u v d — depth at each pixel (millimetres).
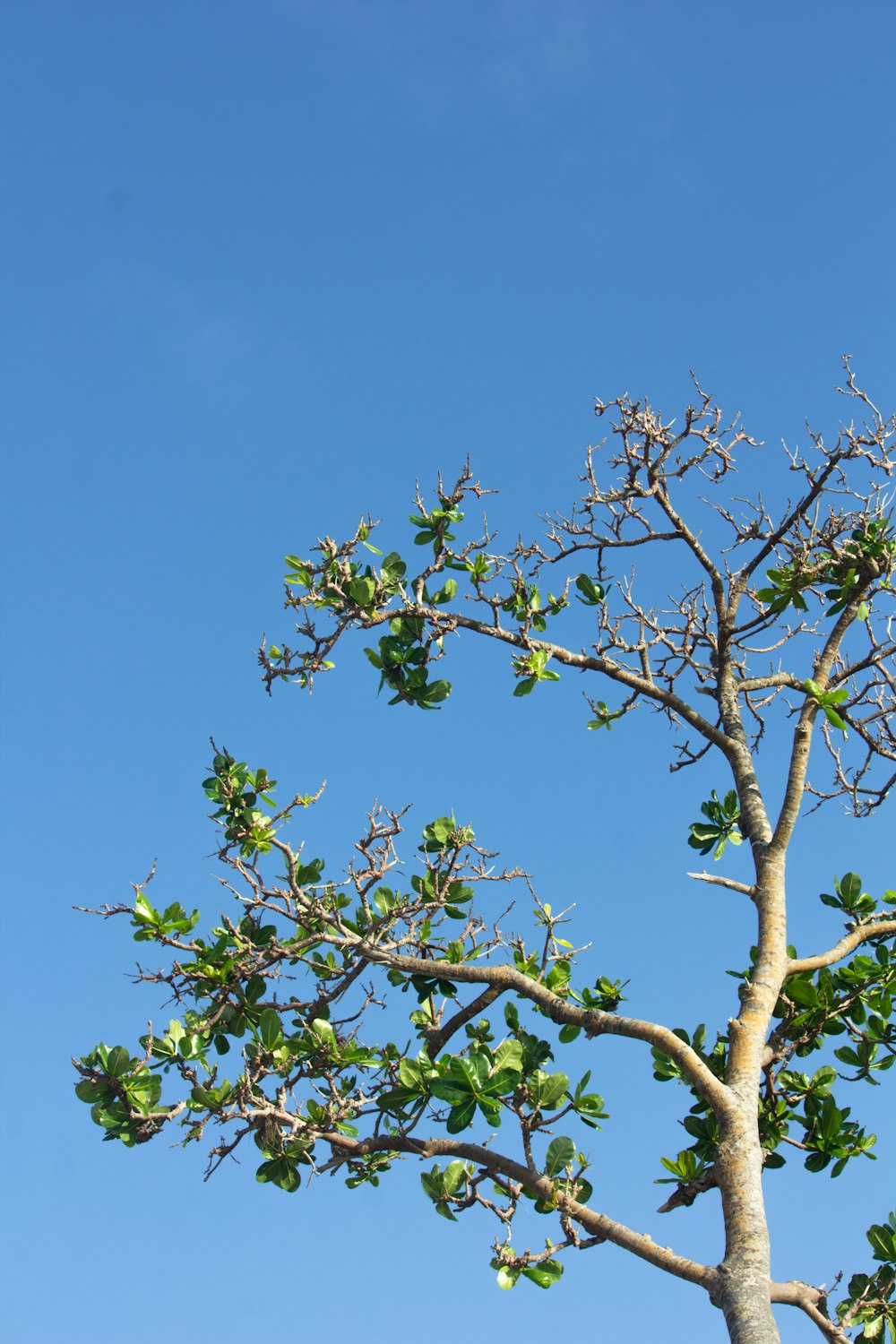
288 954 7445
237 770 8094
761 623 8570
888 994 7629
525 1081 6840
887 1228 7113
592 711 8766
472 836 7738
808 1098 7703
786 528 8398
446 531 7984
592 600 8570
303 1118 7105
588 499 8656
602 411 8625
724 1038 7711
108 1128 6895
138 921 7402
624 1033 6801
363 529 7582
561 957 7965
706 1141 7172
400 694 7918
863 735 8375
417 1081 6844
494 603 8055
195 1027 7574
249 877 7254
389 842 7137
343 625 7586
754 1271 5672
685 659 8977
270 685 7746
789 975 7473
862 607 8219
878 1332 6641
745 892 7512
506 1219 6688
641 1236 6160
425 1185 6824
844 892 8227
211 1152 6805
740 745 8344
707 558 8742
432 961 7605
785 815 7711
